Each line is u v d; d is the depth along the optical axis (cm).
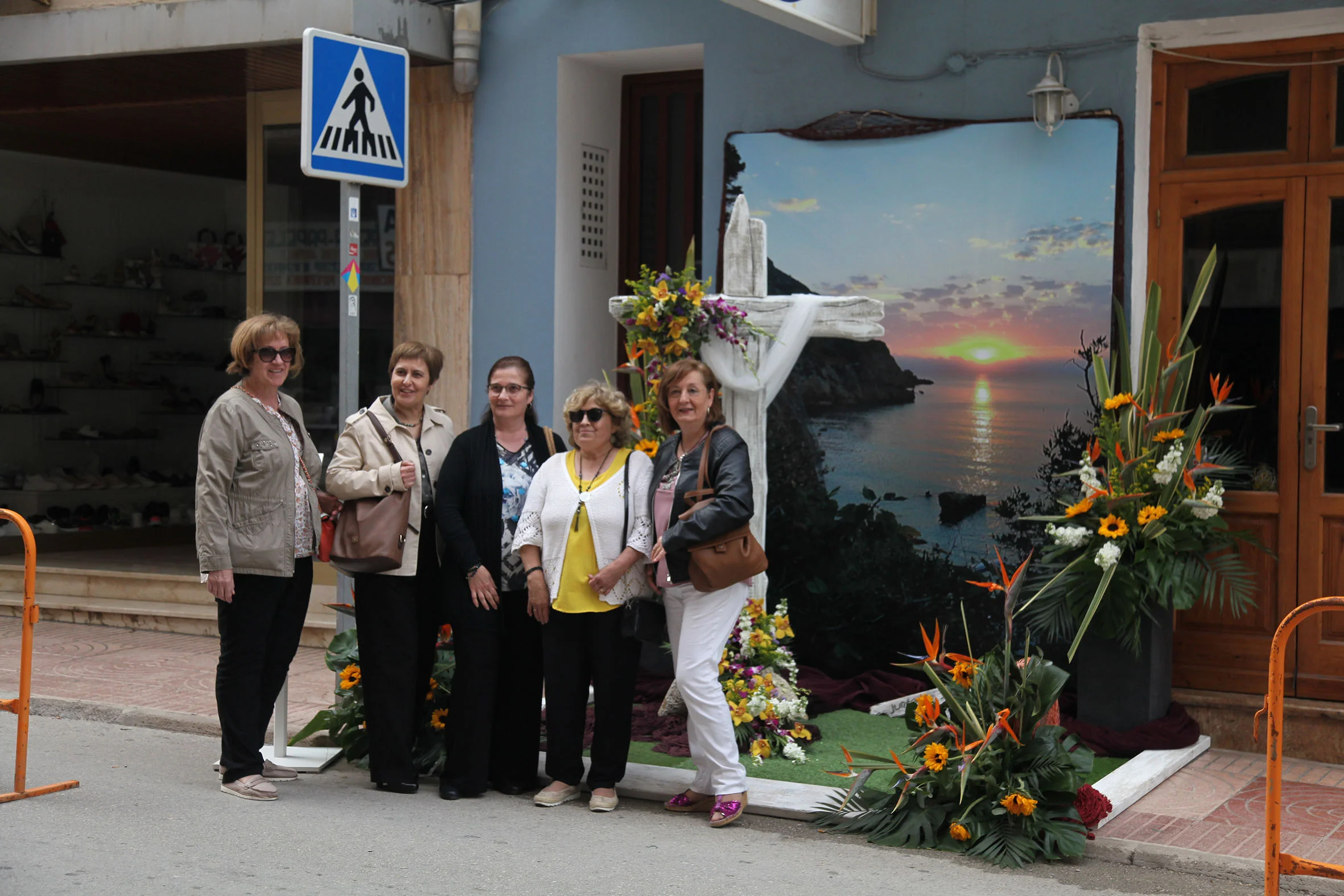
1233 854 515
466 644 588
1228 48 706
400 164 652
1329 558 689
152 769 632
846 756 598
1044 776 530
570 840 529
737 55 812
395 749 596
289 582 591
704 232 823
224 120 1102
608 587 566
